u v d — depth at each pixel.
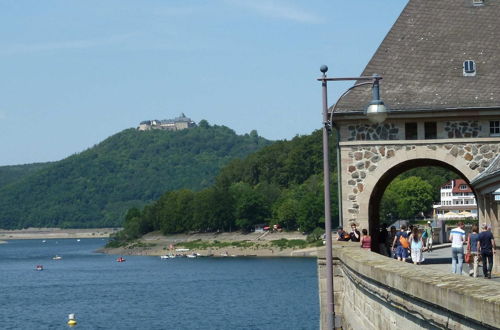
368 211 43.72
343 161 43.94
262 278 152.50
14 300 127.12
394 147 43.59
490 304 12.05
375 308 22.70
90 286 151.62
